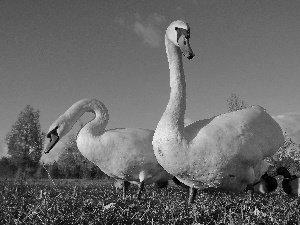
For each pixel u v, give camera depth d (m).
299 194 2.43
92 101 3.03
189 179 1.94
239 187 2.03
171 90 1.95
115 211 1.61
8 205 1.86
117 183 3.20
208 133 1.84
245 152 1.87
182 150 1.82
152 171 2.76
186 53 1.83
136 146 2.70
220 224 1.40
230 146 1.84
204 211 1.57
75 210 1.65
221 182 1.93
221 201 1.87
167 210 1.64
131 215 1.58
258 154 1.95
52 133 3.03
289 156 4.93
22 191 2.79
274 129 2.07
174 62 1.99
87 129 2.79
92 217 1.50
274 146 2.07
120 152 2.70
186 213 1.57
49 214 1.50
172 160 1.85
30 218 1.46
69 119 3.02
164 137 1.84
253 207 1.66
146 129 2.89
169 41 2.00
